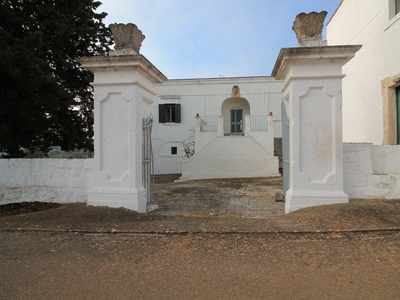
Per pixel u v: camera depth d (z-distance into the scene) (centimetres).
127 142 625
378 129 900
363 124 993
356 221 484
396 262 352
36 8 971
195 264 362
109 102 633
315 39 609
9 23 937
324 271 335
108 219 549
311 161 591
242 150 1595
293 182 594
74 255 399
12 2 933
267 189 1070
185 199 857
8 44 820
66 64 1091
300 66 591
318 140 588
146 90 684
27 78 827
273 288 301
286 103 765
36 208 645
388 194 614
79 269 355
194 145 1859
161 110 2191
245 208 706
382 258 363
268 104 2072
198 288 304
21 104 848
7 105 839
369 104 952
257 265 354
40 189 704
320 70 587
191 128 2164
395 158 616
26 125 912
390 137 838
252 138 1598
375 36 912
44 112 924
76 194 689
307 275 327
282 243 421
